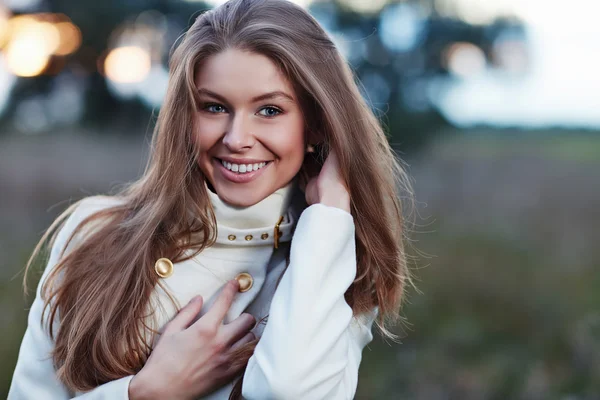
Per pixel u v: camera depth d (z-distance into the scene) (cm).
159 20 2002
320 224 160
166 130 161
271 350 144
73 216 182
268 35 154
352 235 164
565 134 1800
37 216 650
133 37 1994
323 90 160
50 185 734
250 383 145
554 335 420
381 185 173
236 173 160
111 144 1041
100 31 1938
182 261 168
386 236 174
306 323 146
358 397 370
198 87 156
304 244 157
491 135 1683
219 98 154
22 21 1967
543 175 899
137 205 175
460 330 429
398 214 182
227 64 153
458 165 1034
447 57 1459
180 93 159
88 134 1291
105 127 1692
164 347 156
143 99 1884
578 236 621
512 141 1592
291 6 163
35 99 1964
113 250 166
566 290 484
